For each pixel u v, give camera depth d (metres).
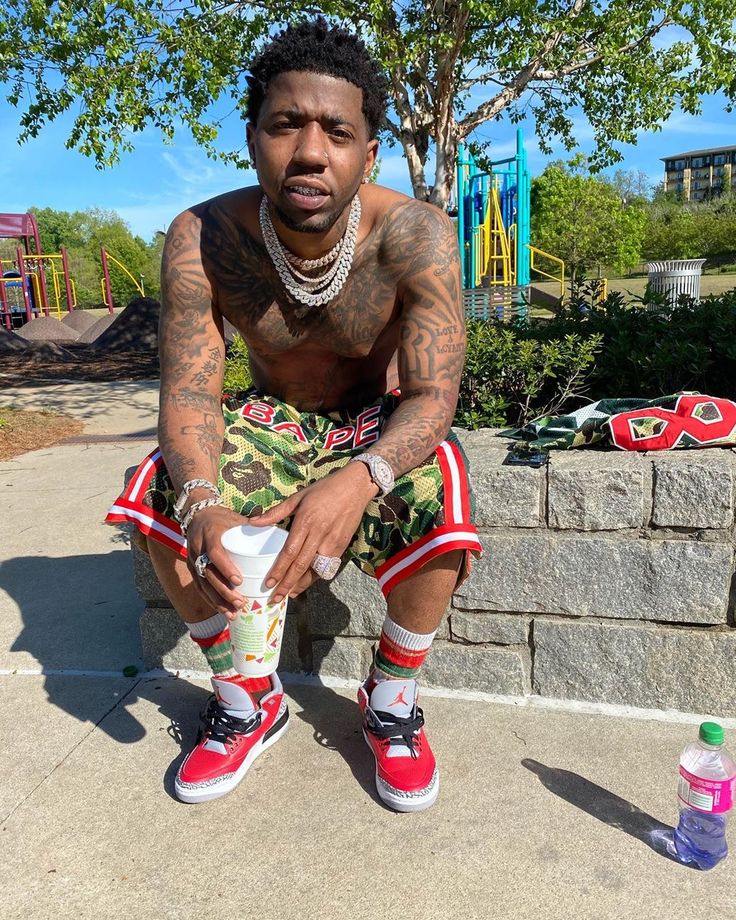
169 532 1.91
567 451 2.41
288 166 1.71
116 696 2.48
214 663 2.03
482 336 3.45
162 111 8.68
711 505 2.12
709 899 1.60
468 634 2.39
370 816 1.88
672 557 2.18
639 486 2.17
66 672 2.65
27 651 2.81
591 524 2.22
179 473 1.82
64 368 13.58
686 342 3.14
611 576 2.23
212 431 1.92
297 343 2.06
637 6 8.73
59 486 5.38
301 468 2.01
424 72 8.70
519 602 2.33
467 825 1.84
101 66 8.03
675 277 12.57
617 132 10.37
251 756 2.04
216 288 1.99
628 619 2.26
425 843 1.79
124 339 17.06
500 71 9.21
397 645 1.94
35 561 3.79
